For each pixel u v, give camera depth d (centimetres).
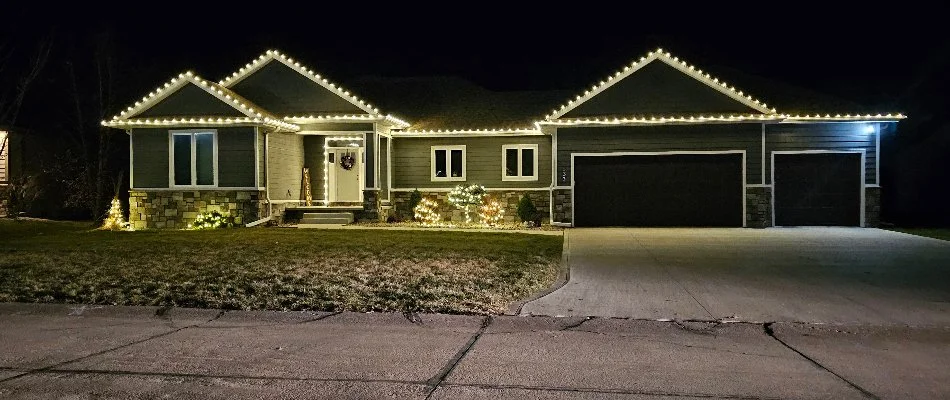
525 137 2495
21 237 1914
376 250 1480
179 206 2242
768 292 1007
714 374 606
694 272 1213
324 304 903
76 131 2892
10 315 868
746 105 2153
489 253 1446
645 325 803
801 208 2178
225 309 877
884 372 613
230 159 2222
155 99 2245
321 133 2362
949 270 1227
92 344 713
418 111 2672
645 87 2198
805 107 2220
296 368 623
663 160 2189
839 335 762
